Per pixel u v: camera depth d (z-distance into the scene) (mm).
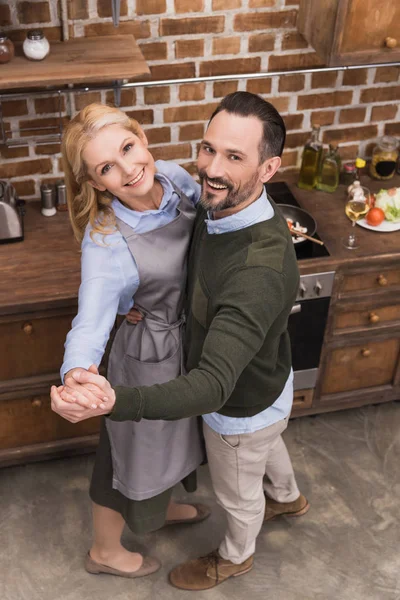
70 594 2559
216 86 2896
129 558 2602
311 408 3152
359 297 2832
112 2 2525
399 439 3143
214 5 2689
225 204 1729
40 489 2912
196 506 2812
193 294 1860
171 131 2975
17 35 2598
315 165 3016
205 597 2551
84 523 2791
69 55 2516
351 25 2482
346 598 2549
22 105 2742
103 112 1802
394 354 3068
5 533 2748
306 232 2809
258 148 1673
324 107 3066
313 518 2816
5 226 2684
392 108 3137
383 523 2803
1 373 2664
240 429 2092
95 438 2924
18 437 2869
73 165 1832
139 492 2268
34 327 2570
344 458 3057
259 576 2617
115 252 1910
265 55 2865
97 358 1770
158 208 1965
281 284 1686
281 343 2090
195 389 1530
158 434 2180
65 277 2574
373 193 3078
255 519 2373
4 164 2861
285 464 2619
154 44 2740
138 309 2062
